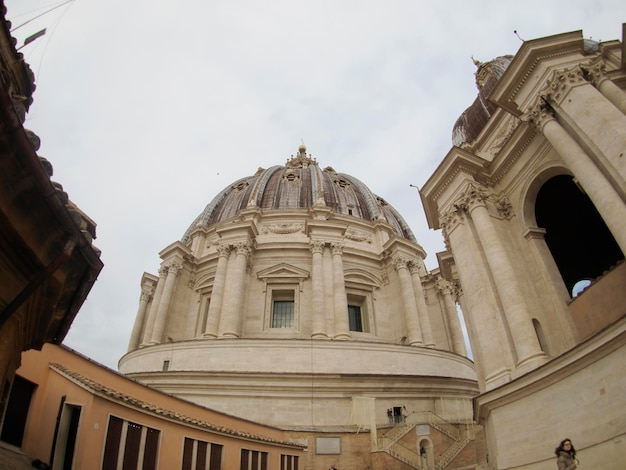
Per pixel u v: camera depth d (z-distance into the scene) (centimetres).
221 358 2953
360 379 2719
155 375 2761
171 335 3750
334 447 2230
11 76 616
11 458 823
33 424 1011
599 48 1989
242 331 3469
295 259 3928
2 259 452
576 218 2108
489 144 2342
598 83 1509
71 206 575
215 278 3675
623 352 1058
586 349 1149
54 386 1067
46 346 1084
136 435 1140
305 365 2917
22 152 391
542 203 2052
